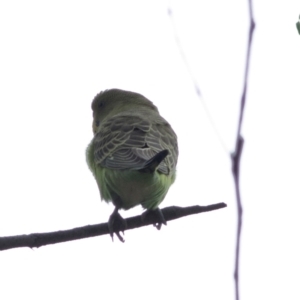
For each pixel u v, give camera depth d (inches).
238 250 150.5
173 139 516.1
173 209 442.0
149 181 447.2
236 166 145.6
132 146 477.7
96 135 517.7
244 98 149.7
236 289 151.4
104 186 479.2
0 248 354.3
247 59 151.8
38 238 366.9
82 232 401.4
